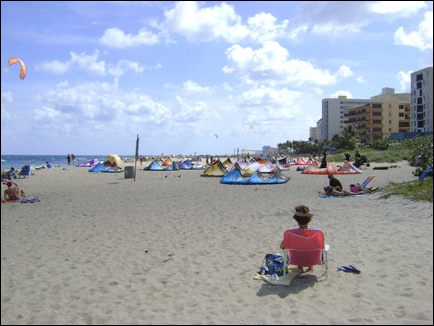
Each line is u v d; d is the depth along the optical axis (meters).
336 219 9.09
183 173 33.03
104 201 13.80
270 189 17.12
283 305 4.13
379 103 106.50
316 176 24.84
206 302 4.28
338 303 4.15
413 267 5.25
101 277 5.28
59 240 7.66
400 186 13.86
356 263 5.59
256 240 7.26
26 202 13.62
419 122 91.44
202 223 9.15
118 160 36.78
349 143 93.69
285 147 158.25
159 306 4.20
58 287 4.91
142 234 8.06
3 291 4.78
